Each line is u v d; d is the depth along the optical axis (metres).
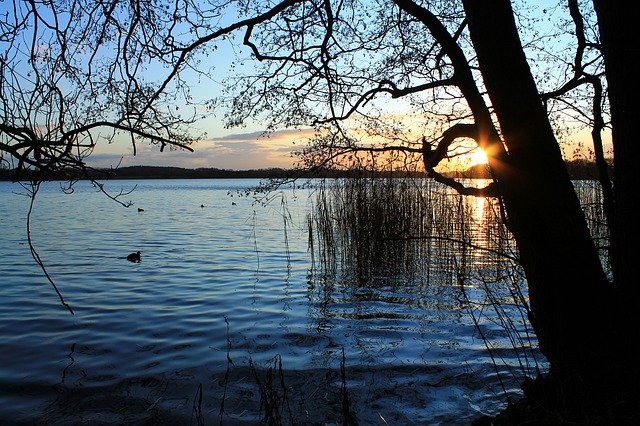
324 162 5.21
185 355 6.09
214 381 5.30
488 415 4.44
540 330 3.60
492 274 10.70
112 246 16.25
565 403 3.30
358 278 10.91
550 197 3.38
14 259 13.53
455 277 10.71
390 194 12.46
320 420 4.41
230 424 4.38
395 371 5.51
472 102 3.79
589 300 3.36
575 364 3.36
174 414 4.58
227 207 37.22
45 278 10.96
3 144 2.42
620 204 3.28
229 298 9.12
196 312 8.11
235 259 13.67
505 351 6.09
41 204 39.38
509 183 3.49
